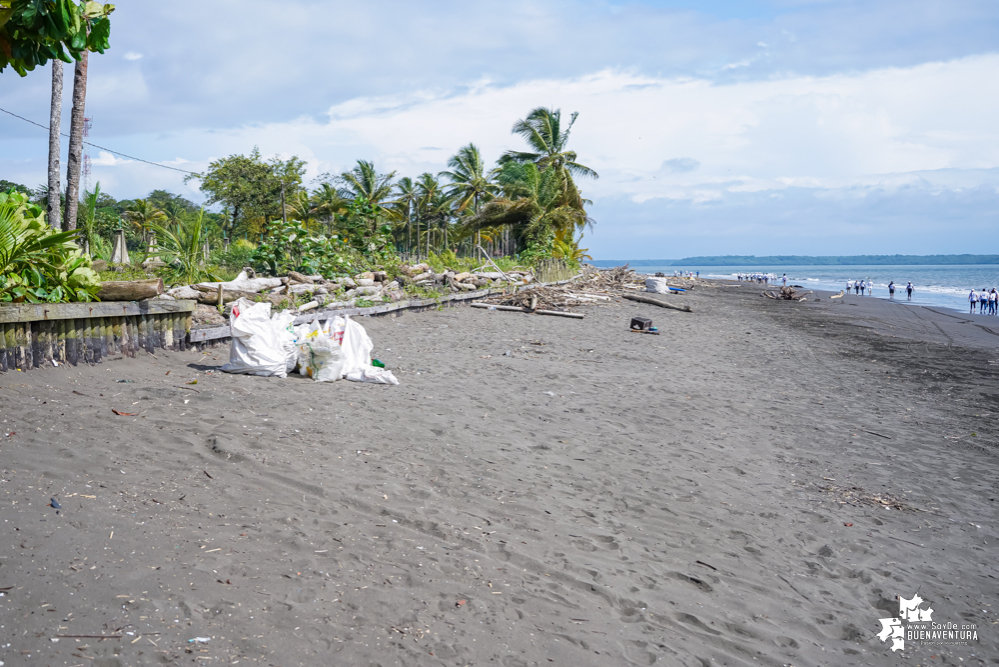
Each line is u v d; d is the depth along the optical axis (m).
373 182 51.94
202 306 11.08
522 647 3.06
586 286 31.89
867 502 5.78
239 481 4.64
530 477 5.55
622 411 8.41
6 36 4.59
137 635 2.75
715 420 8.37
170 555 3.45
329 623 3.03
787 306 33.59
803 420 8.76
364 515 4.36
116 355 7.90
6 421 5.20
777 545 4.72
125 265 13.86
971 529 5.31
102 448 4.91
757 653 3.31
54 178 14.64
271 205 43.59
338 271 16.98
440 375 9.74
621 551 4.33
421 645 2.96
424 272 21.00
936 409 9.99
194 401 6.59
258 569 3.44
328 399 7.36
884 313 30.72
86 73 14.55
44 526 3.55
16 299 7.07
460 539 4.18
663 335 17.72
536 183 35.94
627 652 3.15
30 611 2.80
